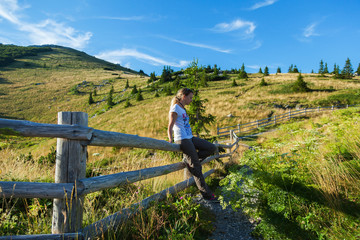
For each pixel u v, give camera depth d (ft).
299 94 96.27
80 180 5.27
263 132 50.67
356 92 89.81
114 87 201.87
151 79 201.87
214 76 174.60
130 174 7.05
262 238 7.41
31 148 49.14
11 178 9.62
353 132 12.38
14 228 6.07
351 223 6.75
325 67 236.22
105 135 5.80
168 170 9.26
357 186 7.90
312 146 9.38
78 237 4.95
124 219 6.73
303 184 8.39
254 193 9.04
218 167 16.38
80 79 232.12
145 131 60.85
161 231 7.18
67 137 5.01
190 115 31.22
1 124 4.03
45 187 4.74
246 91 114.01
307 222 7.15
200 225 7.92
